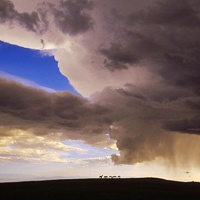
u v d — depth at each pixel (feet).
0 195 252.21
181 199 252.01
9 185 314.96
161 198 252.42
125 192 275.80
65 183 333.62
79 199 242.17
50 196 251.60
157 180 379.55
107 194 263.90
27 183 333.42
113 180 367.04
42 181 355.56
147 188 304.91
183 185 339.57
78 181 356.18
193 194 278.26
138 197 253.03
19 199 239.30
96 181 358.02
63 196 252.62
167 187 318.24
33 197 246.47
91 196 253.85
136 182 352.28
